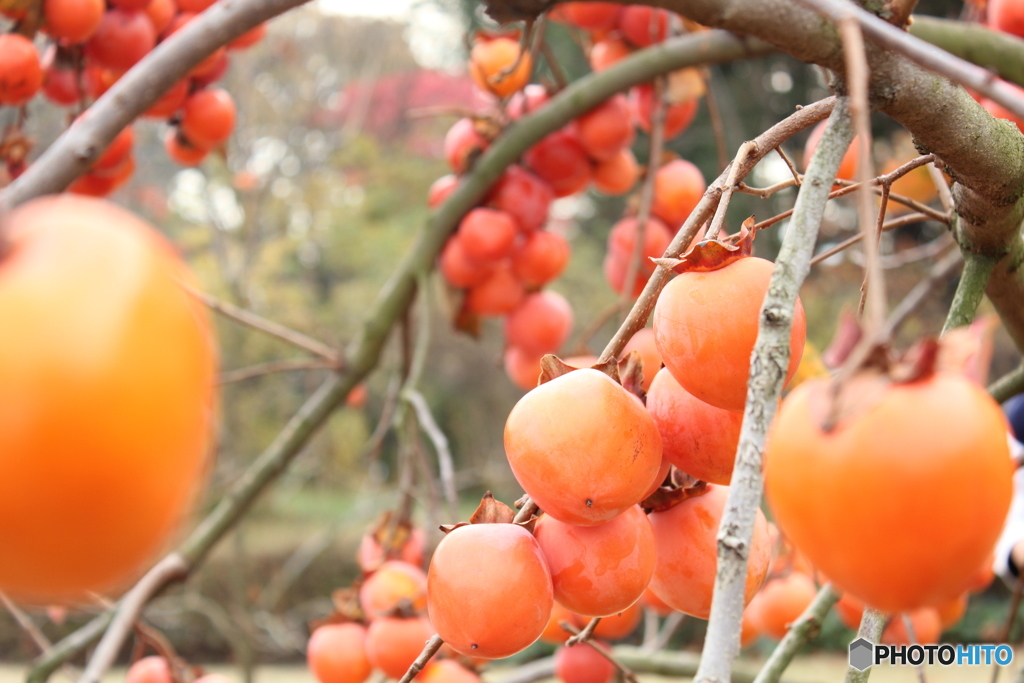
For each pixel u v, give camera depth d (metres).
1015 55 1.22
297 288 6.59
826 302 5.55
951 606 1.43
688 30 1.67
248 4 1.02
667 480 0.92
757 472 0.74
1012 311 1.03
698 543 0.91
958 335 0.75
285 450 1.64
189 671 1.26
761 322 0.76
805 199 0.78
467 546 0.88
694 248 0.85
